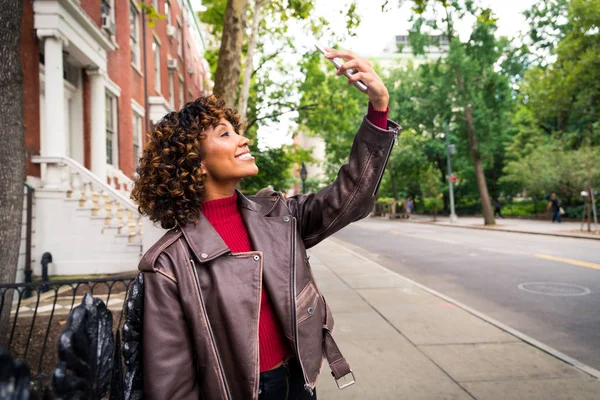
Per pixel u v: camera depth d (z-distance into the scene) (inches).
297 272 51.3
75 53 372.5
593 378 142.2
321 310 54.6
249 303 46.4
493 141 1010.7
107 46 422.9
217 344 45.8
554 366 153.0
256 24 342.6
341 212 55.7
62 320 209.9
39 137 329.1
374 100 53.9
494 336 188.5
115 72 483.2
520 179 1016.9
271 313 50.2
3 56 133.5
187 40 968.3
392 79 1316.4
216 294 46.2
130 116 528.4
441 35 875.4
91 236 330.6
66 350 29.2
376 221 1427.2
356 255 490.9
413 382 141.3
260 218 53.6
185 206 49.4
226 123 53.5
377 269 384.8
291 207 59.1
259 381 47.6
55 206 327.9
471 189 1514.5
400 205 1608.0
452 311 233.1
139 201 52.7
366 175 54.3
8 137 134.6
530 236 673.0
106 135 467.5
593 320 213.2
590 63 795.4
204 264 47.5
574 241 568.7
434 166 1626.5
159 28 702.5
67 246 328.8
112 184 454.9
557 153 903.1
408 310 237.0
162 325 45.1
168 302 45.6
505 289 289.9
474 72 925.2
